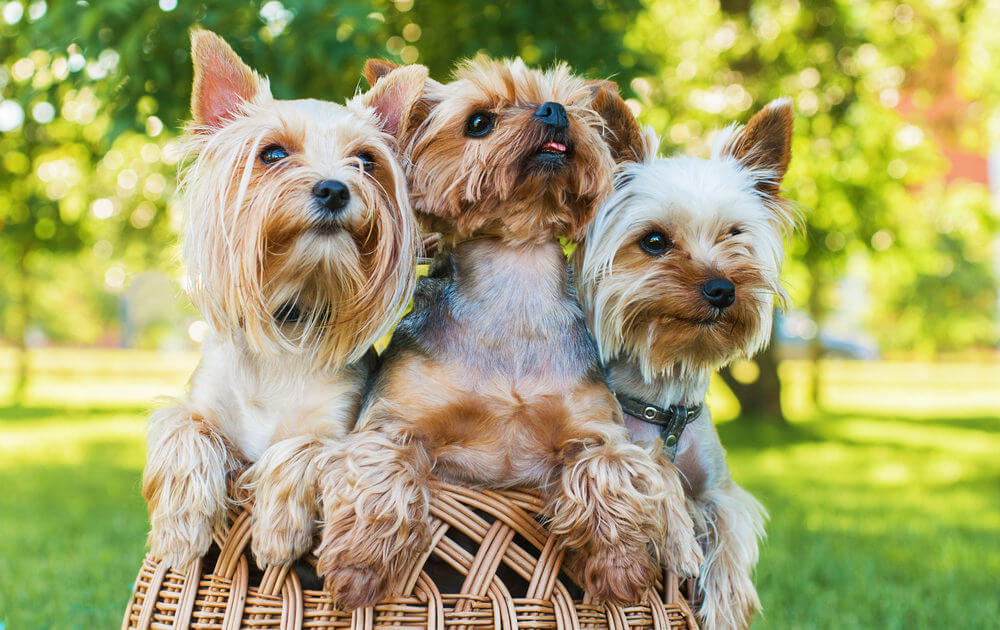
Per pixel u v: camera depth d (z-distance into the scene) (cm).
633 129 343
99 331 4569
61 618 462
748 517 341
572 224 288
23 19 624
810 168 1416
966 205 1981
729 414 2086
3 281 2533
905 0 1428
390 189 276
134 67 533
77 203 1210
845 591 575
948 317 3012
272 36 558
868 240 1538
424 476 255
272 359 278
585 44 680
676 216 321
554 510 259
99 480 1064
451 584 249
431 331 284
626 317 320
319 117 273
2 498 922
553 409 276
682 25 1425
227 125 278
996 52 1552
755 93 1365
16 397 2466
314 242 260
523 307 280
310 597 246
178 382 3262
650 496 259
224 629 245
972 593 585
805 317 2506
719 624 322
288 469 255
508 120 270
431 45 729
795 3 1376
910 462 1351
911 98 1551
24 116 714
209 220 269
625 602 252
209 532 262
